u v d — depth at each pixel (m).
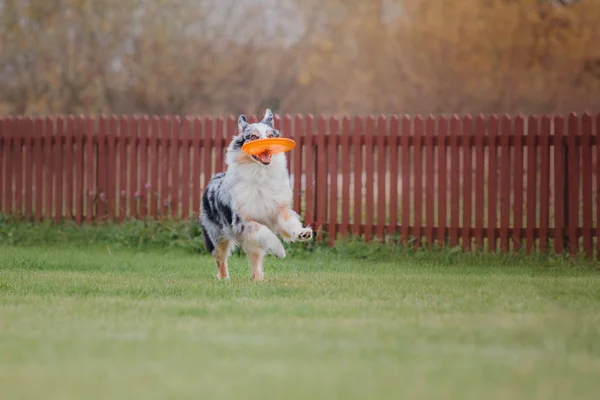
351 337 23.45
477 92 97.31
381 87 105.69
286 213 37.19
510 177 47.75
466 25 96.94
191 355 21.28
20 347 22.16
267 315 26.86
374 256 48.34
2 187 57.41
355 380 18.94
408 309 28.25
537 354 21.67
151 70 107.00
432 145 48.75
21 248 52.56
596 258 45.88
